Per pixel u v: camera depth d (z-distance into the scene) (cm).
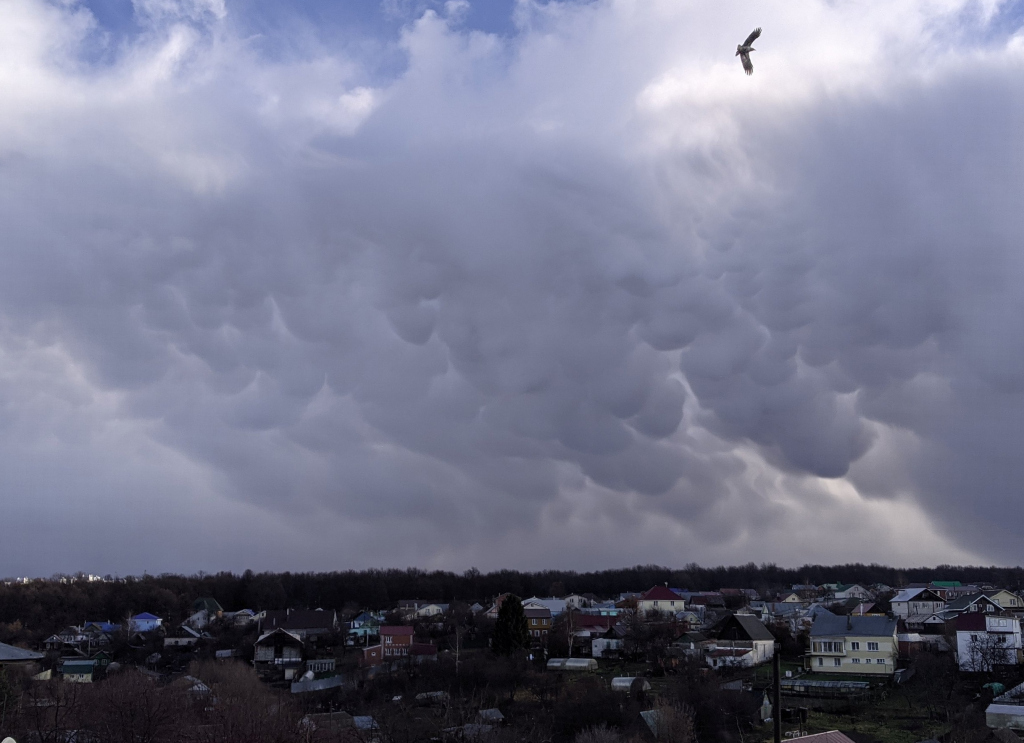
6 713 5231
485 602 19825
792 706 7431
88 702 5738
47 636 13850
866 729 6738
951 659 8844
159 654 12556
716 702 7012
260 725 4994
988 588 17325
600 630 11981
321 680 9781
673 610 14712
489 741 6178
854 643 9175
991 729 6575
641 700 7488
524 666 9188
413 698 8125
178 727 5281
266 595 19662
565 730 6969
